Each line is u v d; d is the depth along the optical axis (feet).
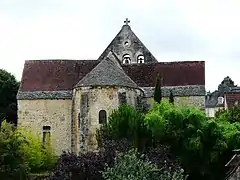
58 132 183.01
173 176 82.07
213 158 126.41
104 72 167.43
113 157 96.68
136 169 81.25
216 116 182.91
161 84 186.80
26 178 121.60
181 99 183.83
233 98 249.34
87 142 162.71
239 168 66.69
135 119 127.13
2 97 236.02
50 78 191.42
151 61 206.69
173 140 128.47
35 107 184.96
